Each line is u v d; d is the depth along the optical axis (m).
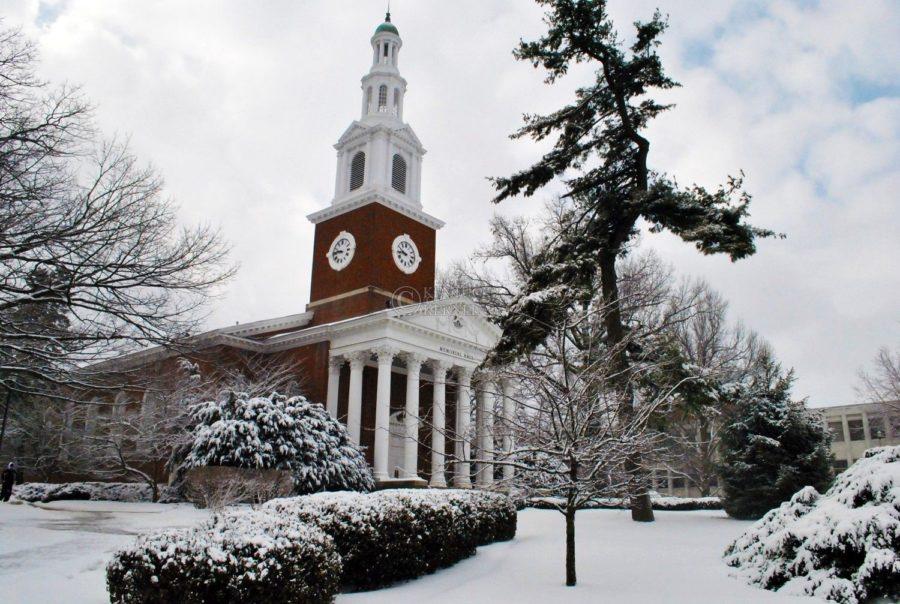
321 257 44.97
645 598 10.18
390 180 45.28
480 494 16.59
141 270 18.98
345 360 39.03
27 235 18.19
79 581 10.53
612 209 24.09
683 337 42.75
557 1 23.64
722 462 26.03
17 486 33.97
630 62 24.59
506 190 25.91
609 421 11.78
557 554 14.98
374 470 35.41
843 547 10.05
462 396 39.72
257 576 7.57
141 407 31.94
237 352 40.41
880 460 12.25
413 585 11.45
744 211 22.53
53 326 20.86
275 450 24.92
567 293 18.48
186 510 23.50
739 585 11.27
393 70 48.50
